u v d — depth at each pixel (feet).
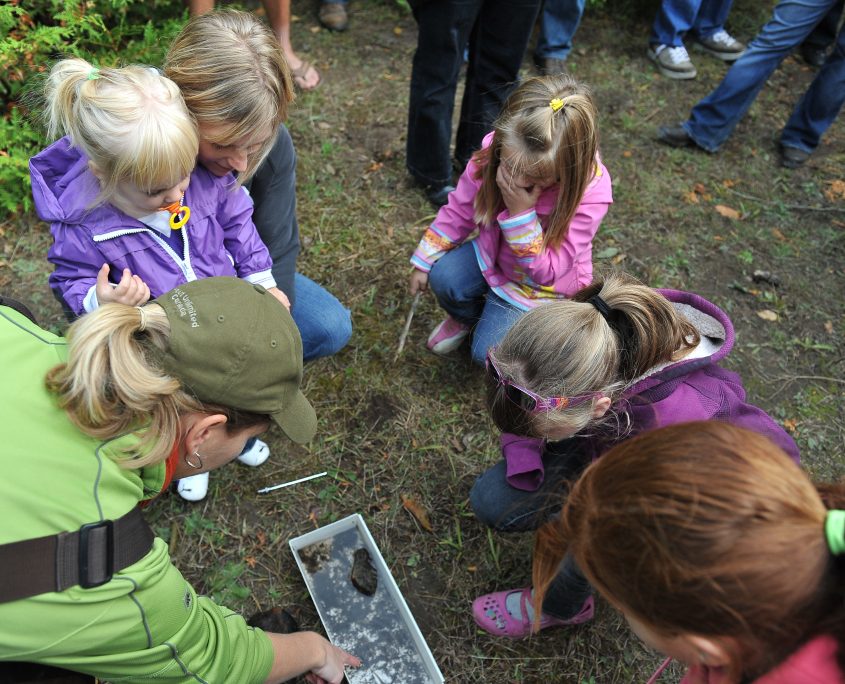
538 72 13.46
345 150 11.18
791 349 9.27
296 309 7.24
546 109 5.90
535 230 6.72
